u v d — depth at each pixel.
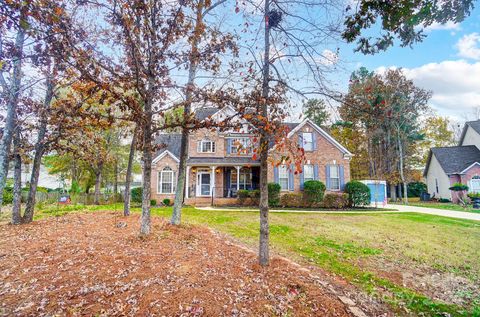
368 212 16.53
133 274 4.55
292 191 19.91
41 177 34.16
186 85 6.77
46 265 4.99
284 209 17.36
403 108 20.81
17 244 6.46
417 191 35.00
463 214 16.14
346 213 15.87
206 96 5.84
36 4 3.53
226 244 7.07
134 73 5.94
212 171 20.45
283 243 8.06
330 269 6.03
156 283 4.23
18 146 9.61
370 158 30.00
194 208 16.86
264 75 5.10
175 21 5.92
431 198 30.70
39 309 3.53
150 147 6.82
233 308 3.66
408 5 3.36
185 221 10.87
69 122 8.53
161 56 6.15
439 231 10.79
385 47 3.94
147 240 6.61
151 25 6.04
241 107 5.32
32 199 9.81
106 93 5.30
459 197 25.73
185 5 5.95
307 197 18.69
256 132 5.07
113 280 4.34
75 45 4.79
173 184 20.92
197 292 3.95
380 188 22.05
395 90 13.40
